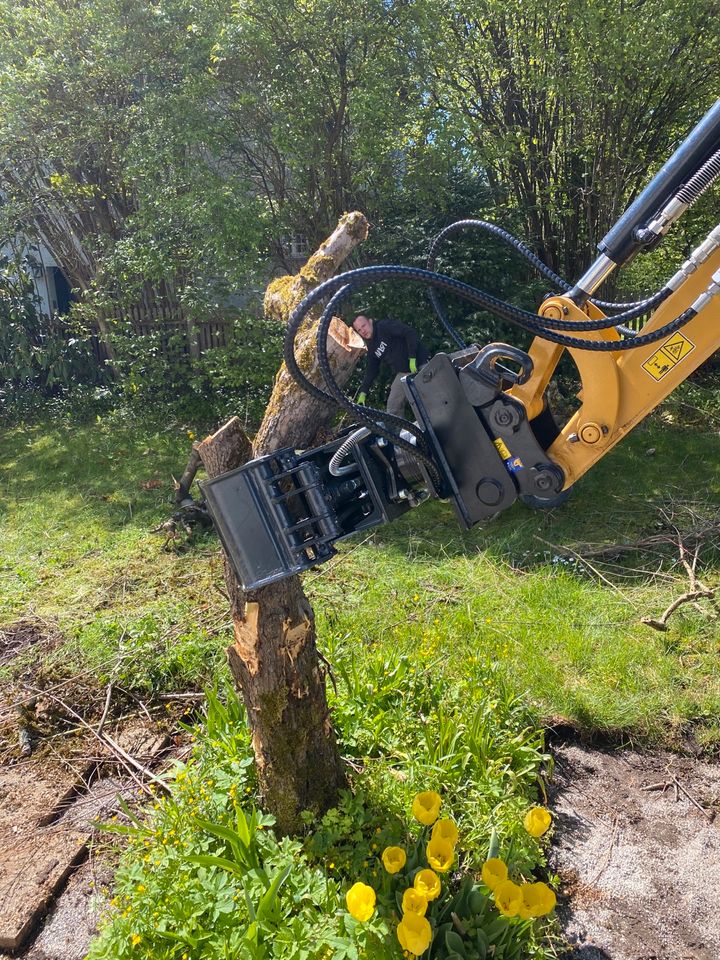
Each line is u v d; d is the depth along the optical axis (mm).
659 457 7164
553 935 2547
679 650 4086
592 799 3227
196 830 2682
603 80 7281
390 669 3572
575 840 3002
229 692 3326
